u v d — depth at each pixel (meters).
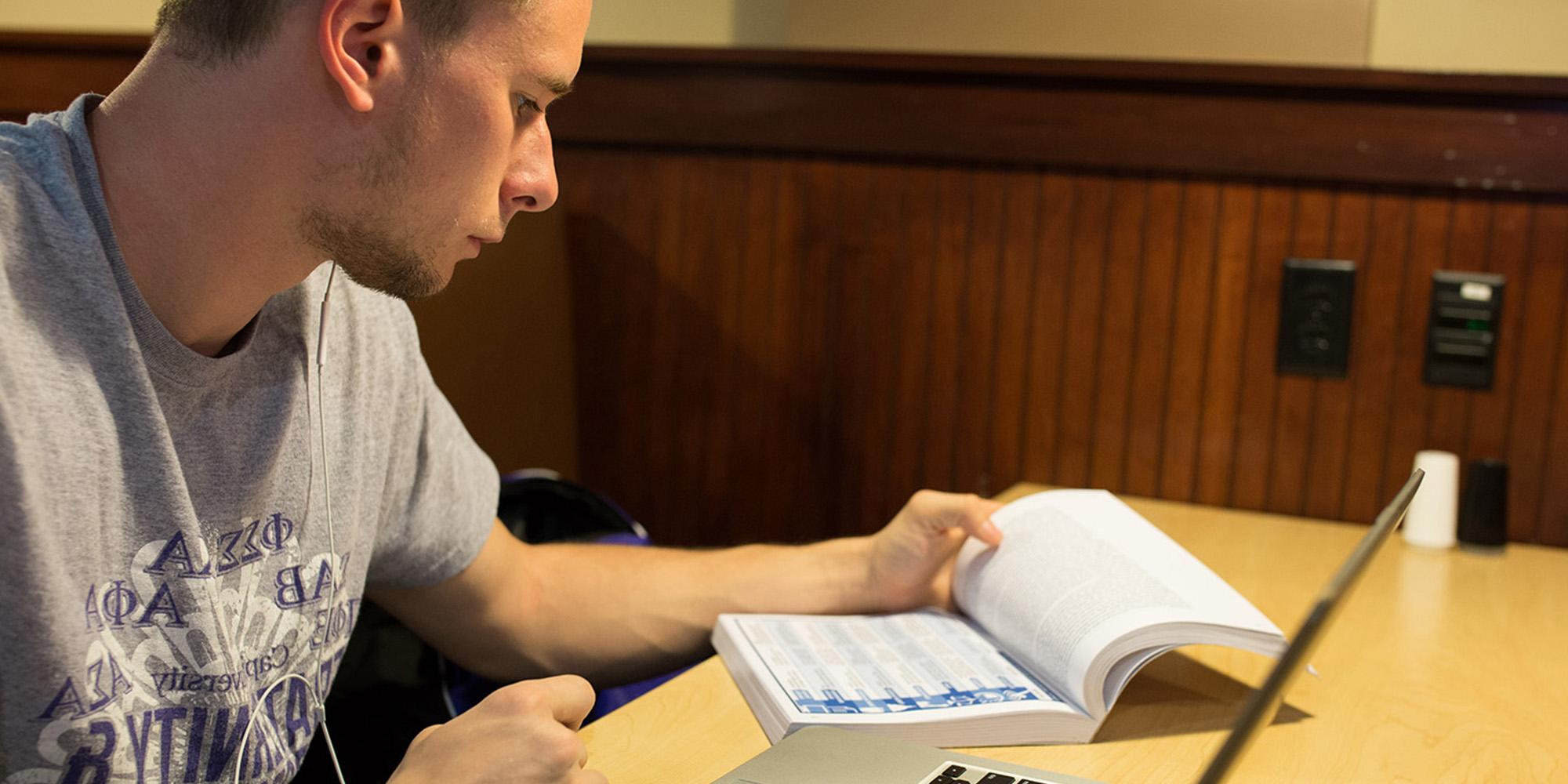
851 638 1.10
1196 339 1.68
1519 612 1.28
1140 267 1.69
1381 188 1.58
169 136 0.80
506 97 0.83
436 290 0.88
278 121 0.79
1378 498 1.64
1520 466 1.58
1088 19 1.67
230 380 0.89
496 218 0.86
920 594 1.19
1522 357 1.56
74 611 0.77
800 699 0.93
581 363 1.99
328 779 1.21
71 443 0.77
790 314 1.86
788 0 1.78
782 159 1.83
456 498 1.15
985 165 1.74
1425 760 0.91
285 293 0.95
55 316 0.77
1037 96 1.68
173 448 0.83
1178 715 0.99
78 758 0.78
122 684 0.81
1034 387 1.77
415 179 0.81
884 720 0.91
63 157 0.79
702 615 1.19
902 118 1.74
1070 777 0.81
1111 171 1.69
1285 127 1.59
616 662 1.19
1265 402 1.67
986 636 1.12
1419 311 1.59
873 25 1.75
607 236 1.93
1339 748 0.93
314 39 0.77
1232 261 1.66
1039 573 1.09
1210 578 1.06
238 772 0.89
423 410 1.13
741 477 1.93
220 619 0.86
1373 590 1.35
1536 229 1.53
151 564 0.83
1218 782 0.57
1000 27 1.70
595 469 2.01
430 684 1.26
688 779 0.85
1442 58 1.56
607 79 1.86
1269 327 1.65
